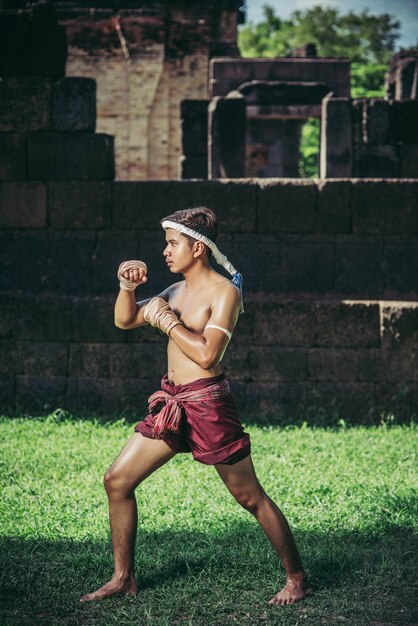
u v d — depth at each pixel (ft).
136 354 29.48
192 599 13.29
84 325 29.58
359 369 28.99
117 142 61.36
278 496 19.17
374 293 30.55
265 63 65.00
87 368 29.68
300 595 13.20
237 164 43.50
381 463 22.71
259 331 29.22
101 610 12.72
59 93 30.81
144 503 18.39
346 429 27.63
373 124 34.94
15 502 18.51
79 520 17.19
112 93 61.05
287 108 63.72
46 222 31.14
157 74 60.75
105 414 29.40
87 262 31.01
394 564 14.75
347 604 13.06
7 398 29.96
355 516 17.62
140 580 14.01
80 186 30.91
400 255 30.58
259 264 30.58
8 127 30.99
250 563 14.66
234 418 12.97
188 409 12.82
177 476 20.63
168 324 12.75
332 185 30.40
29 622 12.23
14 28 30.86
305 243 30.60
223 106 43.34
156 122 61.82
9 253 31.27
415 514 17.93
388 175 35.24
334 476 20.98
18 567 14.39
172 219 13.20
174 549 15.48
